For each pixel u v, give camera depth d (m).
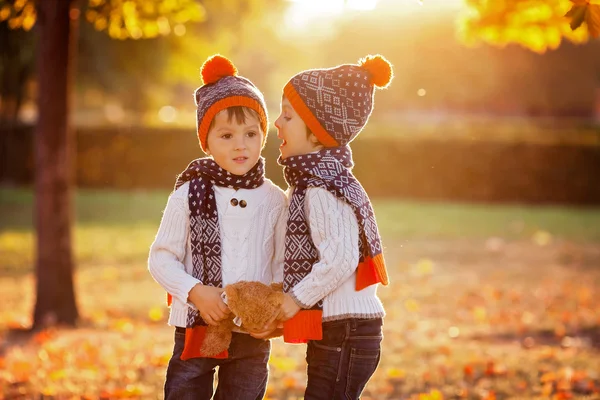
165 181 24.88
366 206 3.40
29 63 23.55
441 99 30.31
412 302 10.52
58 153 9.05
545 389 6.17
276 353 7.48
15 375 6.33
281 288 3.41
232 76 3.57
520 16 6.10
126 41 19.53
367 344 3.41
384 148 23.17
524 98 31.36
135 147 24.86
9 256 14.66
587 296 10.98
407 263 13.91
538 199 22.45
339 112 3.44
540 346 8.18
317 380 3.41
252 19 17.39
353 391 3.40
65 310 9.13
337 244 3.25
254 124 3.46
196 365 3.47
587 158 22.14
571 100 31.89
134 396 5.75
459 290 11.60
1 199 22.78
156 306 10.45
